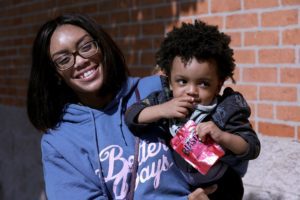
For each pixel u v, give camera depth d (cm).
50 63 231
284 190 315
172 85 204
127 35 407
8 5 547
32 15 509
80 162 221
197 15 353
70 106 234
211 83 197
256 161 328
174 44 198
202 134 192
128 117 217
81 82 225
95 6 437
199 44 194
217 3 340
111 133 224
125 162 218
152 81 240
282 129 312
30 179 536
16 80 541
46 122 236
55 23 229
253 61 323
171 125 209
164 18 375
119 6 412
